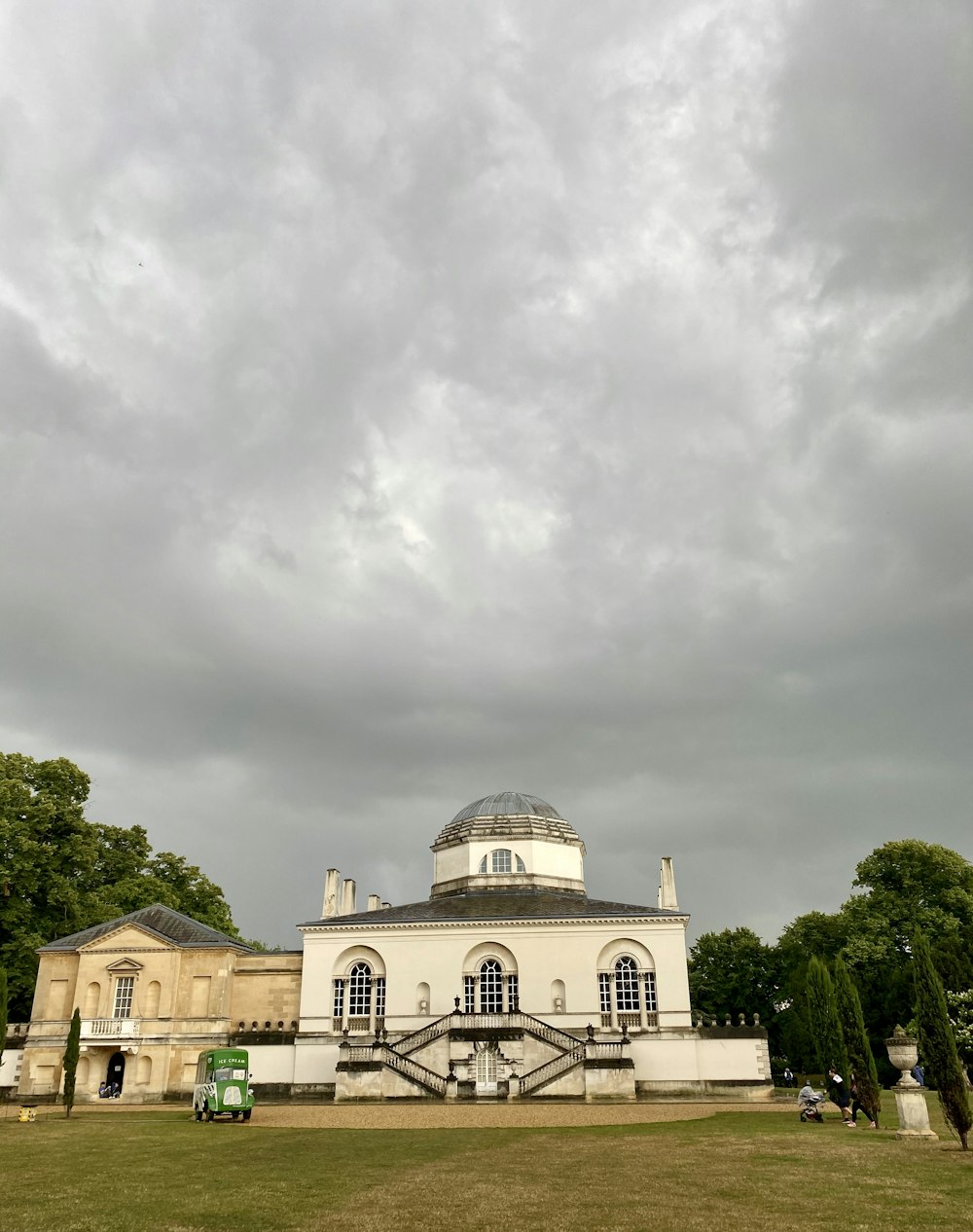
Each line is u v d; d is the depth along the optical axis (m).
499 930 66.19
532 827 77.25
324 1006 65.75
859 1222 17.66
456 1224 17.78
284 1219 18.47
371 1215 18.80
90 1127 41.94
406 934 66.94
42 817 69.94
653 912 66.12
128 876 79.81
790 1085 79.81
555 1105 53.28
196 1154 30.44
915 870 75.00
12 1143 34.34
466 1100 56.72
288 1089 63.53
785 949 88.12
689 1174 24.38
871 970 72.69
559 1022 63.72
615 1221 17.97
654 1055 61.97
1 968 50.31
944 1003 30.34
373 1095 57.59
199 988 66.19
